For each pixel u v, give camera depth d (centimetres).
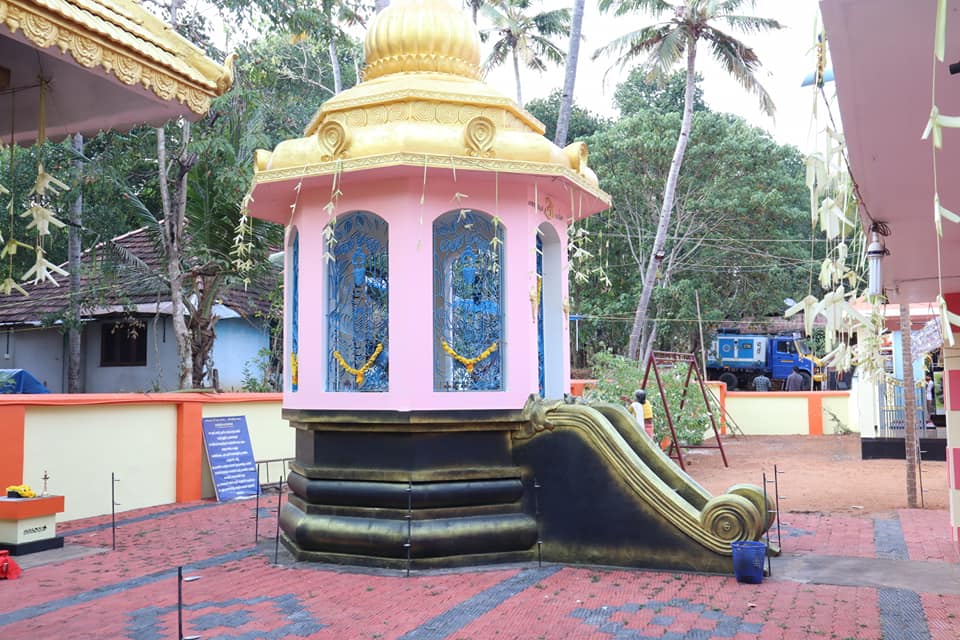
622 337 3197
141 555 836
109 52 400
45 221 396
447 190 771
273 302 1969
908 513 1078
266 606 629
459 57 855
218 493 1234
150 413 1190
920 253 589
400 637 552
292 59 2566
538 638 548
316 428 793
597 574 727
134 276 1866
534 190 803
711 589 670
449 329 790
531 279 796
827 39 290
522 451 790
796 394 2547
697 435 1798
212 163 1512
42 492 992
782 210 2981
